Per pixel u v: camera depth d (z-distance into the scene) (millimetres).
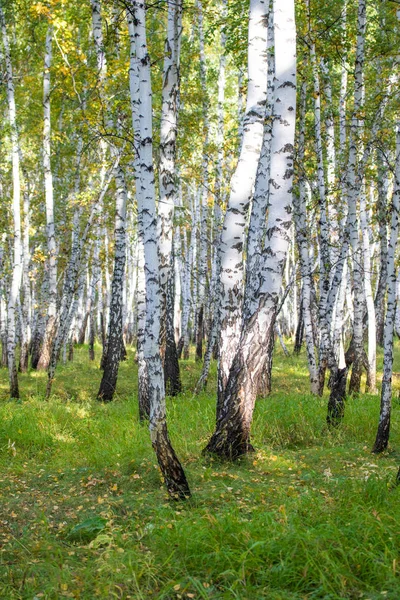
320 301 13102
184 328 24781
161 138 11594
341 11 13469
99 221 21875
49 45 16531
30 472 8234
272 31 12820
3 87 18469
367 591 4242
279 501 6008
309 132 15055
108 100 13523
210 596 4344
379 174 16797
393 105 11969
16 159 14836
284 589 4359
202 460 8133
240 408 8273
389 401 8906
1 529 5918
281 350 26953
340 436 9906
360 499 5848
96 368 21578
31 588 4625
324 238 12609
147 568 4699
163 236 11734
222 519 5355
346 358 14711
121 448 8812
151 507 6223
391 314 8852
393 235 8797
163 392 6539
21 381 17812
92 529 5711
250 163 8625
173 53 11320
